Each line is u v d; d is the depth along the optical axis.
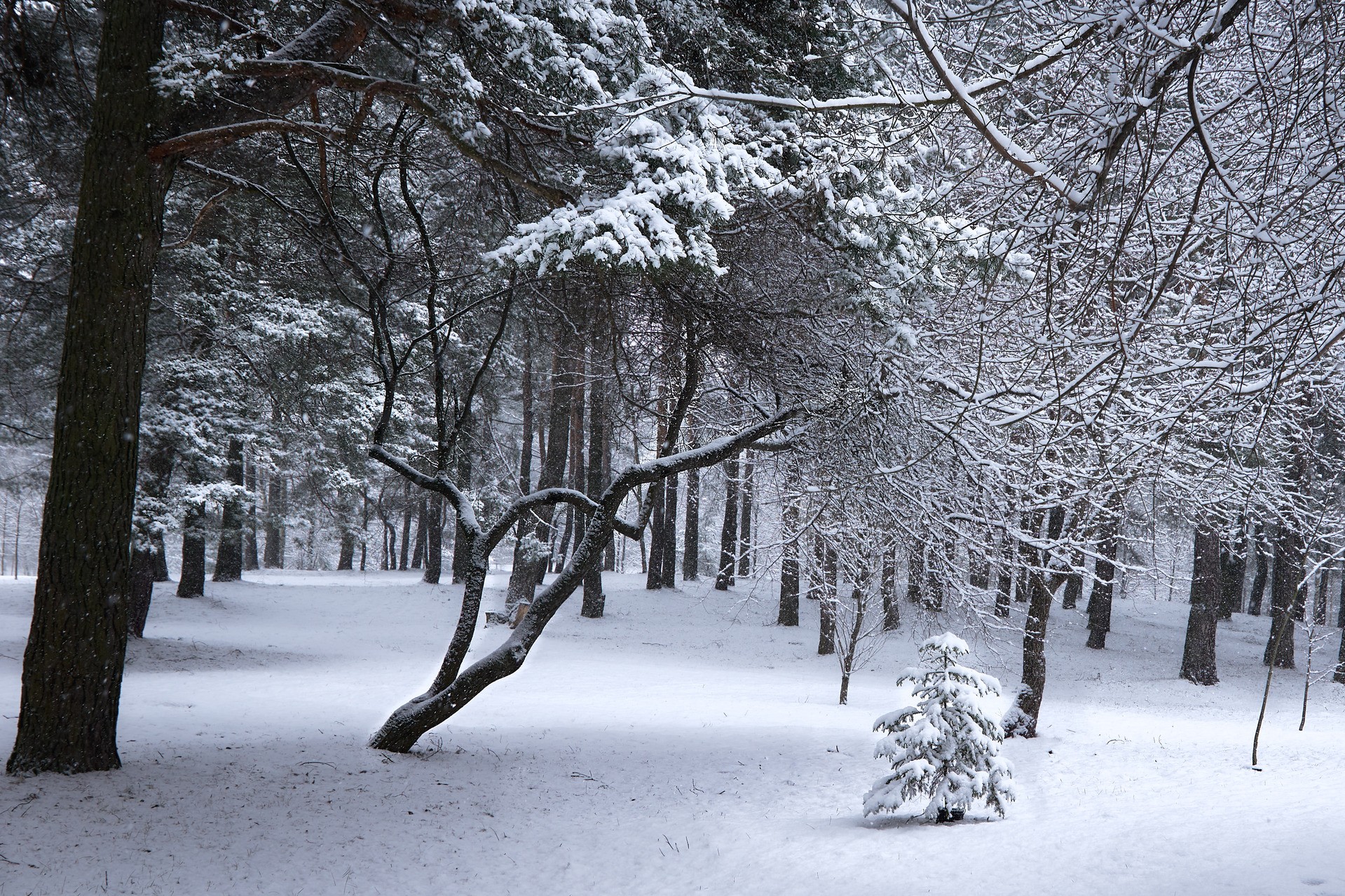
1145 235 7.22
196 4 8.79
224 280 19.28
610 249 7.38
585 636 26.38
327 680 18.53
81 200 8.78
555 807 9.37
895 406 10.31
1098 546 15.23
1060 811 9.04
